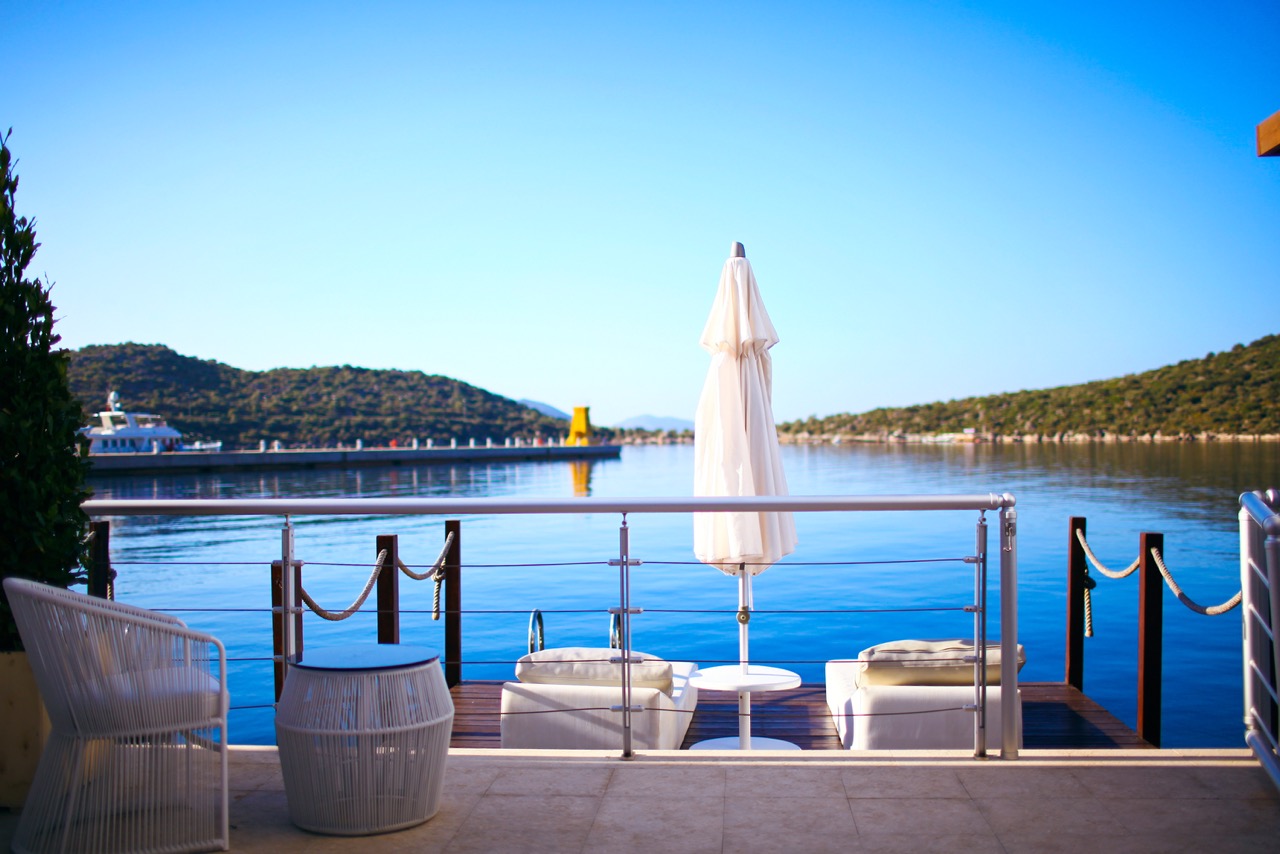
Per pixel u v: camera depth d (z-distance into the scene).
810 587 12.74
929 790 3.07
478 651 8.70
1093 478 35.47
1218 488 29.58
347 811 2.77
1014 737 3.38
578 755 3.47
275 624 5.11
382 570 5.46
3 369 3.04
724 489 4.54
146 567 15.91
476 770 3.33
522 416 127.88
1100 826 2.77
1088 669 8.33
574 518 24.42
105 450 57.41
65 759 2.64
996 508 3.35
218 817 2.72
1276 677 2.97
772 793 3.07
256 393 98.12
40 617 2.58
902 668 4.11
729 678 4.53
